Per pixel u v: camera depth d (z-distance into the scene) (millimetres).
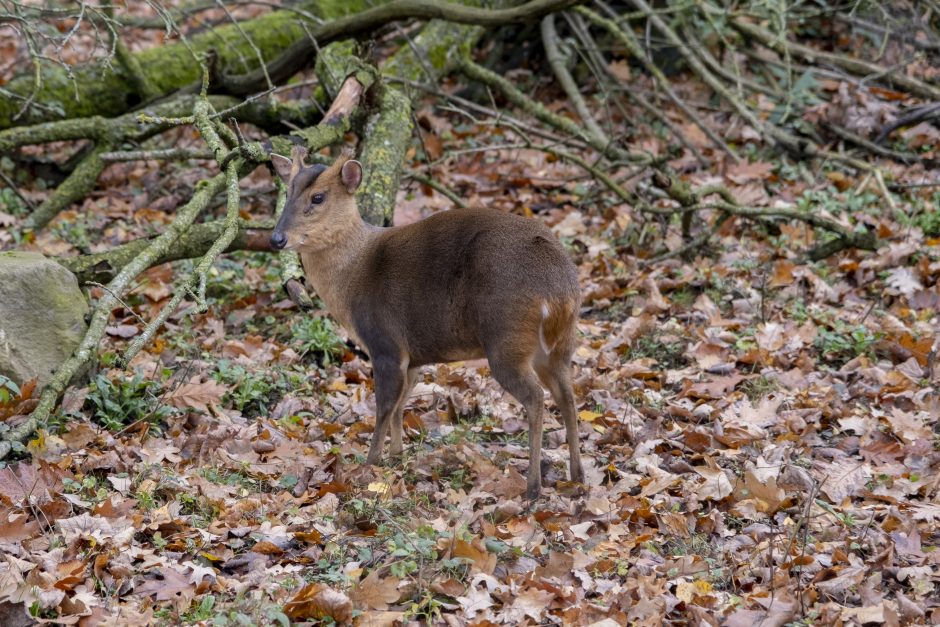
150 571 6613
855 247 11727
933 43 15383
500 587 6492
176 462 8094
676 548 7059
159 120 9539
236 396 9180
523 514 7449
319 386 9609
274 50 15133
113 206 13680
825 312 10570
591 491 7723
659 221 12711
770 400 9078
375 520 7301
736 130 15070
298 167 8508
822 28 17203
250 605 6199
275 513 7410
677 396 9320
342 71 12750
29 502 7145
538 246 7543
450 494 7586
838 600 6535
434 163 12961
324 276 8414
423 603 6277
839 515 7387
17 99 13602
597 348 10203
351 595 6320
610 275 11656
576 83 16516
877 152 14172
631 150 14523
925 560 6922
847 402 9156
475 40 14914
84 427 8180
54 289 8688
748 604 6391
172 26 10008
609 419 8844
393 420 8391
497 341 7504
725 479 7730
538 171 14367
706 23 15539
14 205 13406
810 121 14812
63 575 6434
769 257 11766
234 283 11492
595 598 6516
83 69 14094
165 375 9289
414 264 7984
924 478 7945
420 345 8062
